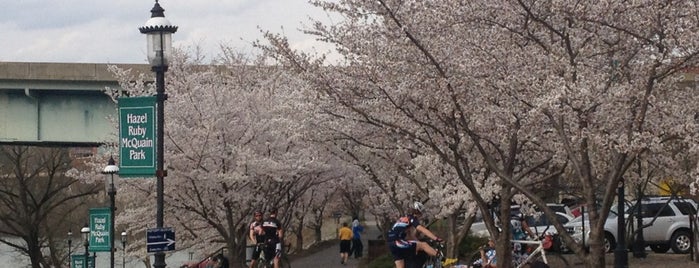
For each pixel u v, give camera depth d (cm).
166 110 2545
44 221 4856
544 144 1570
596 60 1359
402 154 2114
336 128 1848
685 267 2158
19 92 3534
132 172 1591
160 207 1563
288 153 2570
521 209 1995
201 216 2728
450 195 1945
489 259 1762
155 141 1592
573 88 1166
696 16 1148
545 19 1322
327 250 4412
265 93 2652
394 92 1427
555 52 1286
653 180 2775
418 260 1652
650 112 1259
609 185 1234
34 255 4672
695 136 1155
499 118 1409
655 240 2600
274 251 2161
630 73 1311
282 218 2911
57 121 3553
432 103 1397
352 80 1484
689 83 1582
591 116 1245
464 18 1364
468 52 1371
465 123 1393
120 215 2852
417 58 1402
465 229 2038
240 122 2614
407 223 1647
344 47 1559
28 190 4659
